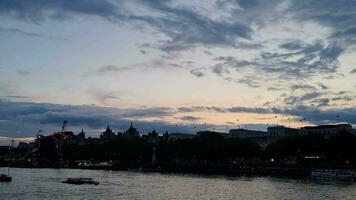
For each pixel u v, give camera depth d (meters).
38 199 162.12
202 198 170.12
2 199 160.62
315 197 170.12
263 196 175.00
